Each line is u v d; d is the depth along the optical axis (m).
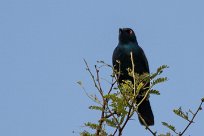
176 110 7.48
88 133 7.37
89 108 7.71
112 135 7.34
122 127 7.22
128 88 8.02
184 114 7.39
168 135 7.32
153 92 8.51
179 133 7.33
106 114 7.72
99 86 7.78
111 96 7.62
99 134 7.39
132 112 7.36
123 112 7.42
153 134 7.25
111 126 7.43
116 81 8.19
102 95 7.69
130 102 7.72
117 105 7.52
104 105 7.66
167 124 7.45
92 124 7.45
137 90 8.09
